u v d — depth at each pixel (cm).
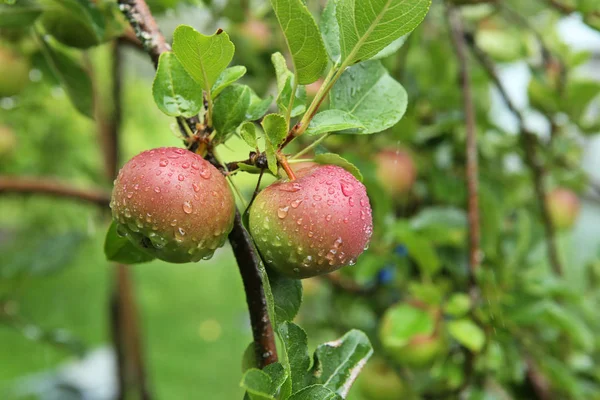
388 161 102
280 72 51
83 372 237
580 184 115
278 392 47
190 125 52
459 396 83
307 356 51
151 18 54
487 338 79
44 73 89
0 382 238
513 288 85
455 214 94
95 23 64
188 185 48
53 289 330
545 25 120
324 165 51
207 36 47
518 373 88
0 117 138
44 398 213
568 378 85
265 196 50
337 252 49
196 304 346
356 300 115
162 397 233
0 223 256
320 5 86
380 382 100
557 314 80
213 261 430
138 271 409
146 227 48
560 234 126
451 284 97
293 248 49
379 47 49
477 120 107
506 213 108
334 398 49
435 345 83
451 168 110
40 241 136
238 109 51
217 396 237
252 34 105
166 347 283
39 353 269
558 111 106
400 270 97
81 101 76
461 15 105
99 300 328
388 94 55
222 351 280
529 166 110
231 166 51
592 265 118
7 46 85
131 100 204
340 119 51
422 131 105
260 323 50
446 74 111
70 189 113
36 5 70
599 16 85
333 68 50
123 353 145
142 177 48
